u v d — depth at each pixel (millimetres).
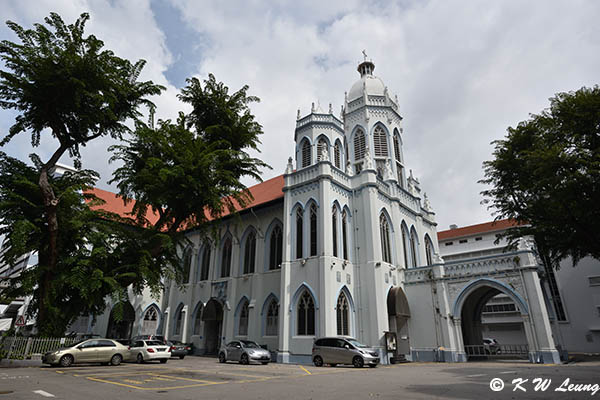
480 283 23625
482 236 48906
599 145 18609
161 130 23469
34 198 21359
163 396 9453
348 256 26016
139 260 21672
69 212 21953
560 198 18250
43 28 19688
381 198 28766
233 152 24562
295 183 27672
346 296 24703
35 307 21109
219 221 25141
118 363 20031
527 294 21719
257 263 29594
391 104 37688
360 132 36000
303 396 9445
